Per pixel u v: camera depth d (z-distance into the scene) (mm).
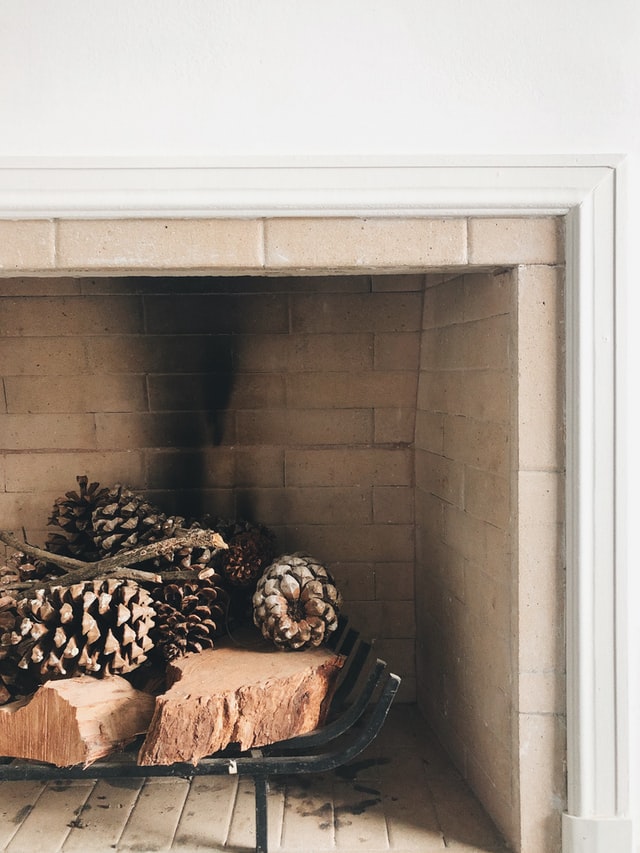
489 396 1496
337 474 1993
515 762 1416
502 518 1447
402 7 1340
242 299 1912
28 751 1385
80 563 1617
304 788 1645
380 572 2021
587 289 1344
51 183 1302
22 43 1313
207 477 1974
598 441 1360
